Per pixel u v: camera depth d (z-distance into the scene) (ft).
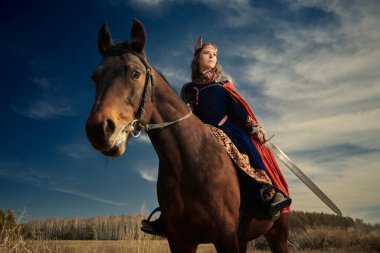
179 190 9.57
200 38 13.07
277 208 10.86
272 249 13.39
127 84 8.60
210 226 9.45
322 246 65.10
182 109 9.92
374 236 63.67
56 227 55.62
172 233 10.02
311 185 12.84
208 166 9.64
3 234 17.67
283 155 12.64
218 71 12.67
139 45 9.38
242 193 10.79
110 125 7.95
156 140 9.57
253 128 11.86
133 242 18.95
